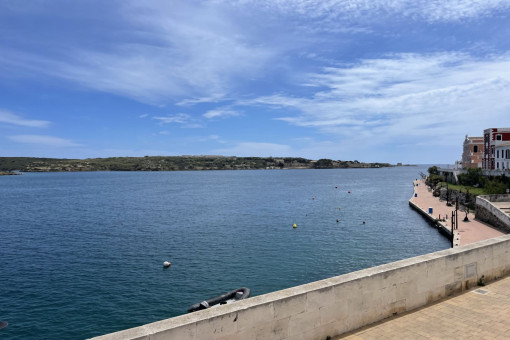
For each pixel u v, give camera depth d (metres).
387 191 114.62
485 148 86.31
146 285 26.97
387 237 42.62
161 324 5.41
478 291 9.25
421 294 8.39
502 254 10.38
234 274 29.33
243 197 97.69
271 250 37.03
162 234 46.12
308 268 30.75
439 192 81.00
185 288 26.31
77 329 20.45
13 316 21.95
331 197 96.06
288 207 74.31
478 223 43.66
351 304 7.23
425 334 7.04
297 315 6.52
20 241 42.56
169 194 108.81
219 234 45.75
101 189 131.38
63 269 31.03
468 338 6.86
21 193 115.81
